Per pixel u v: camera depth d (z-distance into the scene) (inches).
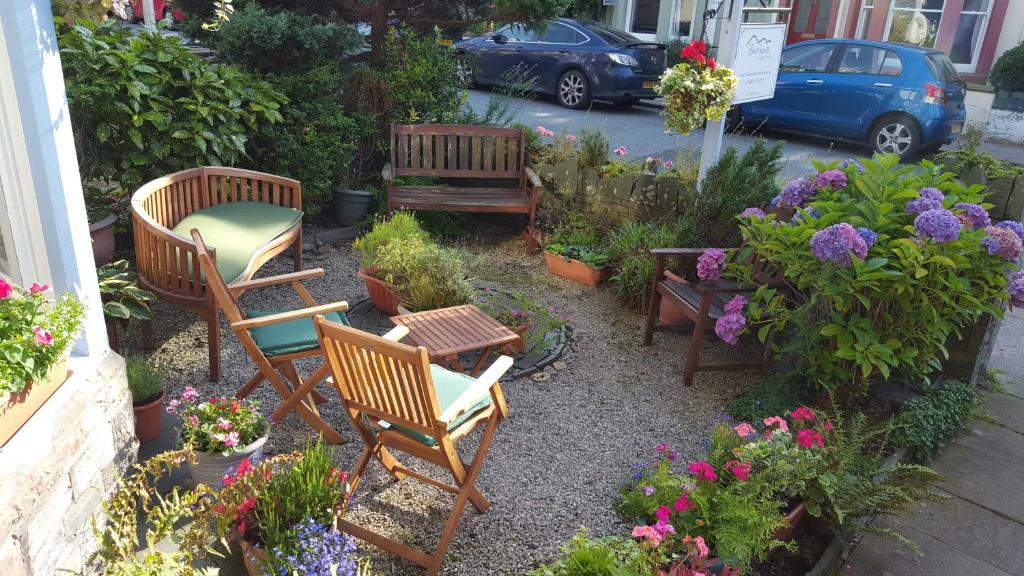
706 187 198.7
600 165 248.1
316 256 233.9
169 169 207.0
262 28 239.3
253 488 103.7
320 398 153.6
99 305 108.9
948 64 382.3
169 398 150.8
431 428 108.7
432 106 275.6
